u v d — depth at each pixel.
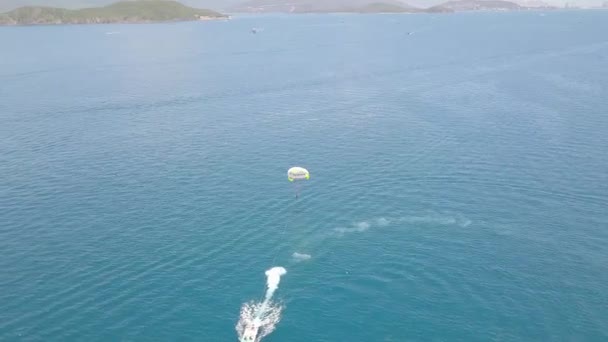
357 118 131.62
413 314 59.53
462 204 84.06
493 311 59.88
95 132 121.88
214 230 76.25
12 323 57.59
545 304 60.84
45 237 74.31
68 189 89.75
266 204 84.06
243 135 118.69
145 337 55.94
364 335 56.50
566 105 140.12
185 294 62.56
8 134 120.31
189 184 91.50
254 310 60.22
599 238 74.00
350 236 75.38
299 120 130.50
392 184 91.44
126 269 67.00
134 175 95.69
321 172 96.44
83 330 56.75
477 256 70.19
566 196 86.31
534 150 106.56
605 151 105.25
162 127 125.69
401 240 74.25
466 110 137.62
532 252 70.94
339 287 64.31
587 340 55.41
